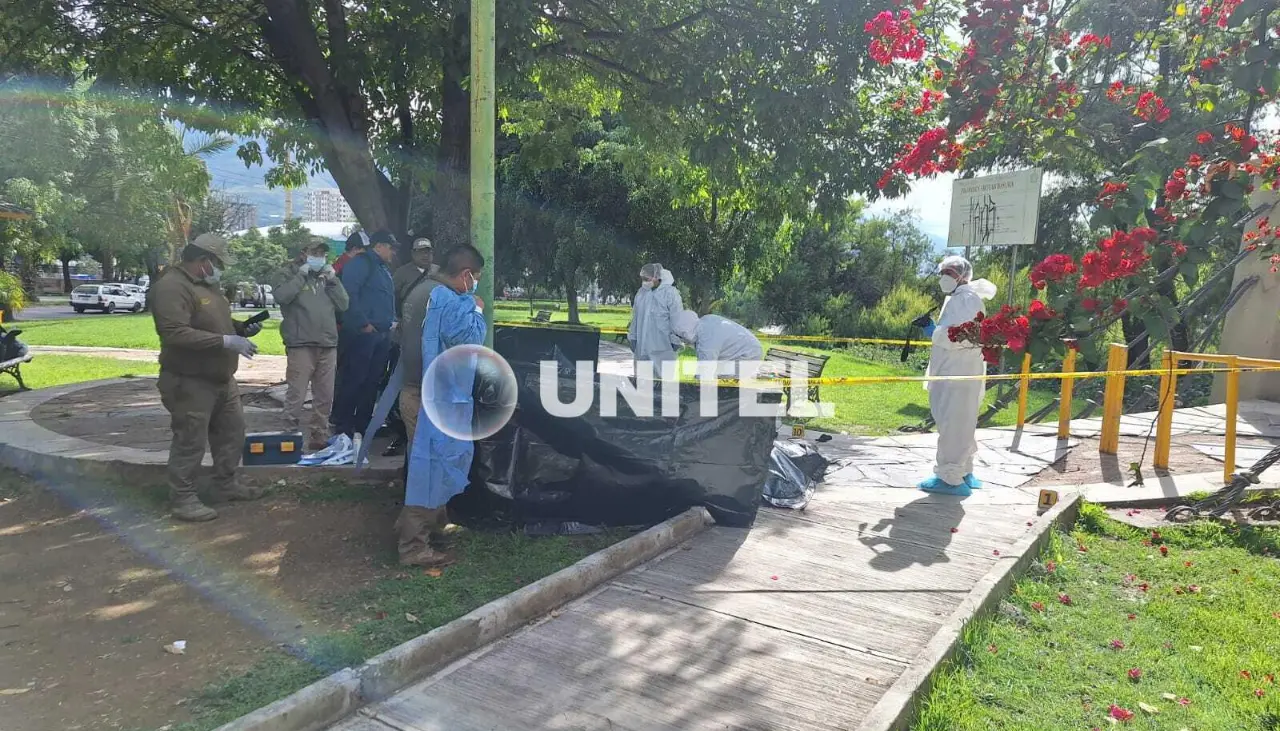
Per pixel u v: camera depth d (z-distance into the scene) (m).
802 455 6.90
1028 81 3.83
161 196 24.72
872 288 31.19
